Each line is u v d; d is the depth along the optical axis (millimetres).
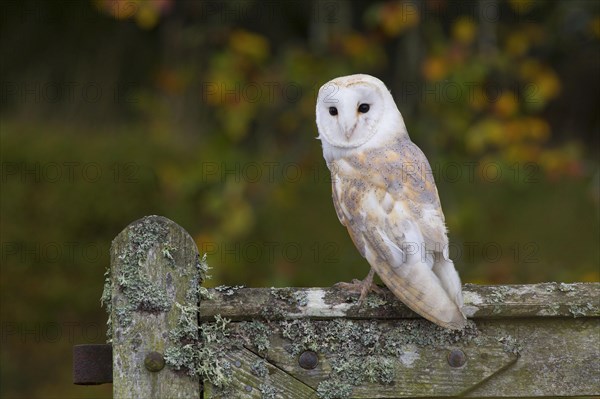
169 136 12938
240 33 11586
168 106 13578
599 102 14812
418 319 4176
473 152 12312
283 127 12312
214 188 11258
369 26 11648
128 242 4051
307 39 14211
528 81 12109
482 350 4129
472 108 11508
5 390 10883
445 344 4133
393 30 11055
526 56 13039
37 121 13656
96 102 14133
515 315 4105
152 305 4016
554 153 11461
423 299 4160
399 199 4961
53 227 11648
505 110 11258
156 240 4055
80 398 10844
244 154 12469
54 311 11422
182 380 3994
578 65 14305
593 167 13352
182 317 4020
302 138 11961
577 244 12078
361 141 5340
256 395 4051
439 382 4105
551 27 12711
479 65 11047
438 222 4852
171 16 13859
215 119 13508
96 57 14406
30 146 11953
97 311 11539
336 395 4078
